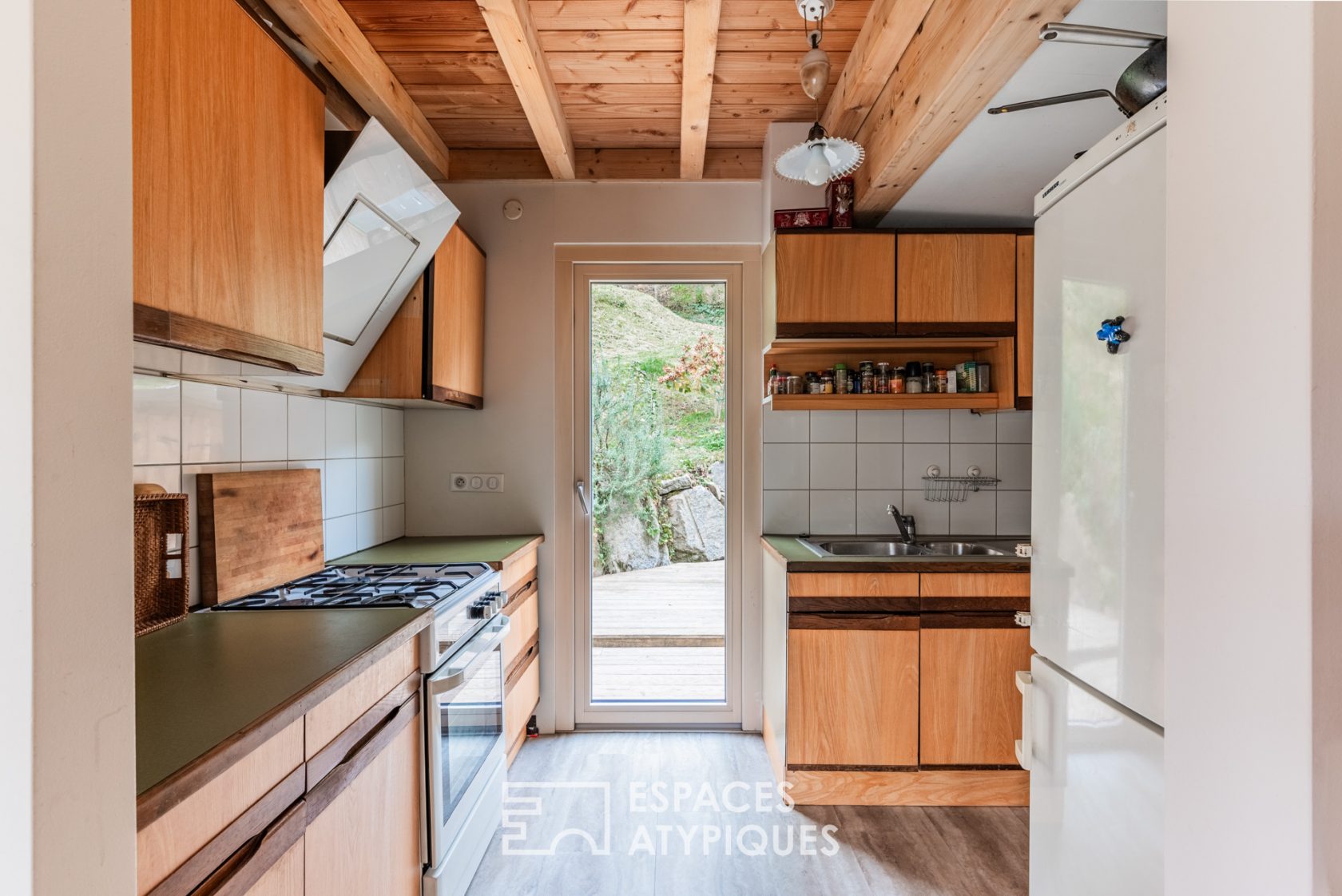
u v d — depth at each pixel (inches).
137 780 28.8
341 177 58.9
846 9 75.0
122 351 22.4
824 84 69.7
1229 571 25.9
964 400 99.3
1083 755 43.4
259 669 43.9
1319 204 22.3
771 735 103.4
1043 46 56.6
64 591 20.1
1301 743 22.7
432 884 59.9
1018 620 52.6
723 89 92.9
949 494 114.0
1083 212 42.7
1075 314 43.8
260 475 68.2
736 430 114.4
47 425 19.6
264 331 48.1
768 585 106.5
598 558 116.3
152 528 54.9
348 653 47.1
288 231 51.1
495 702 81.1
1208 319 26.9
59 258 20.0
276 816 37.8
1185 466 28.3
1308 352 22.5
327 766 43.5
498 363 112.9
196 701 38.2
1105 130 72.8
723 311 115.3
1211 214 26.7
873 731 89.4
